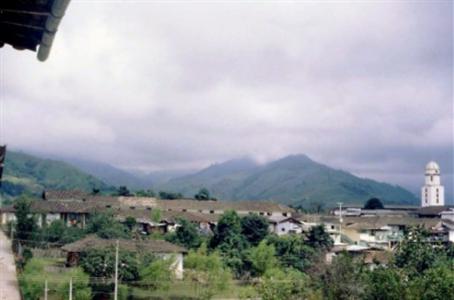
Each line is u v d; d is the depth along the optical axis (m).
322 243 65.88
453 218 102.94
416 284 36.44
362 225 88.19
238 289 49.81
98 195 98.19
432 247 51.75
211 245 63.25
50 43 5.66
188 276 50.06
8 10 5.34
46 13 5.25
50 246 58.31
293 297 42.41
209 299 45.06
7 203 104.75
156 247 51.56
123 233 63.62
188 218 80.50
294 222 84.62
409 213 123.81
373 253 63.81
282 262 58.44
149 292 45.03
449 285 34.72
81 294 39.22
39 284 38.66
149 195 112.12
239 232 63.34
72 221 75.94
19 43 6.33
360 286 40.03
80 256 46.50
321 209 153.62
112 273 43.66
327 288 41.56
